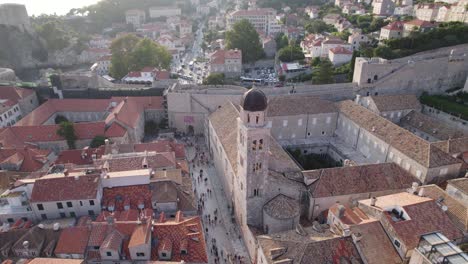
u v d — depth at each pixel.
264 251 47.84
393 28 151.75
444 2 178.75
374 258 45.44
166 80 131.50
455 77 116.44
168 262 46.59
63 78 123.12
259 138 53.41
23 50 198.12
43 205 59.09
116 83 146.62
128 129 95.19
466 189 59.34
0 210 59.84
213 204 74.56
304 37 192.25
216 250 61.72
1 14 191.25
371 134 81.69
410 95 100.44
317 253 45.06
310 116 92.81
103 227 52.53
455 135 83.88
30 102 118.88
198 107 108.50
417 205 50.50
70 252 50.00
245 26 174.12
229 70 162.25
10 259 49.25
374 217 51.47
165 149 81.50
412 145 72.44
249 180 56.62
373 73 110.56
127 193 63.00
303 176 63.84
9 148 81.62
